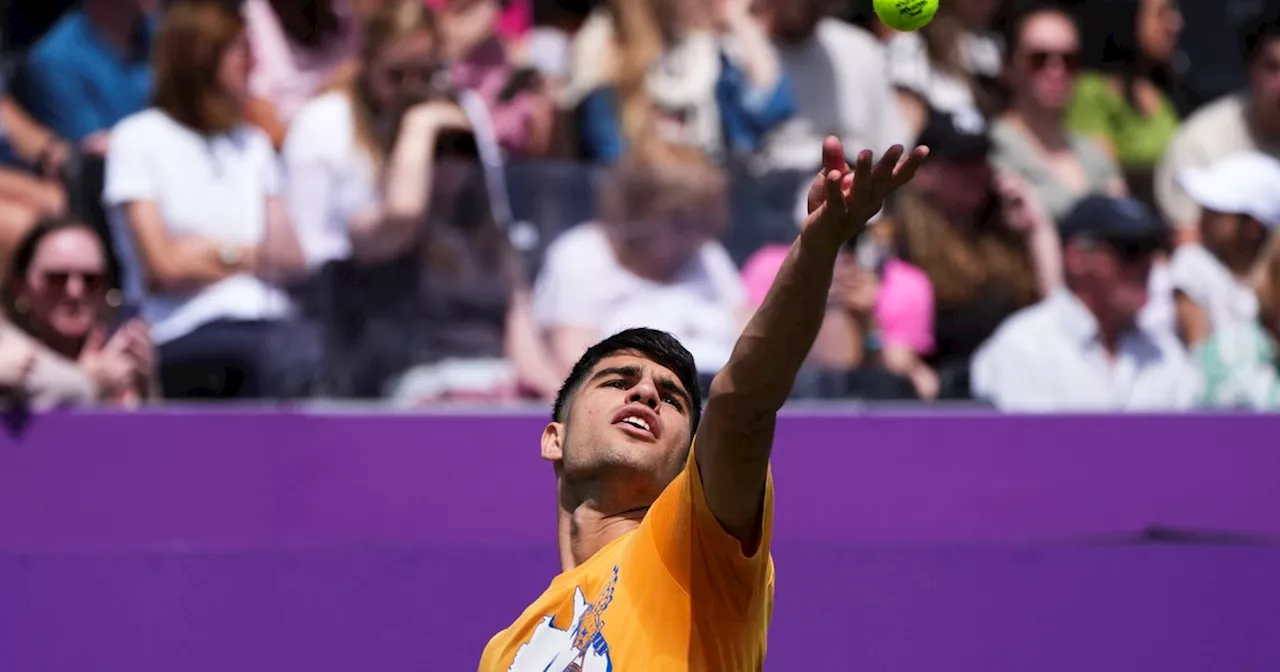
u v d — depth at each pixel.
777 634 15.66
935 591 15.83
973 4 21.12
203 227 17.02
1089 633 15.92
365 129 17.27
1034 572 15.96
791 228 17.67
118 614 15.35
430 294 17.12
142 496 16.41
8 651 15.20
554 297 17.27
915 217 18.08
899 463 17.09
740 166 17.77
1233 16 22.12
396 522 16.64
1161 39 21.97
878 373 17.59
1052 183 19.25
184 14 17.41
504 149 20.83
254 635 15.43
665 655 9.62
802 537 16.89
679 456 11.02
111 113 19.78
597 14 21.08
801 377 17.53
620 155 19.38
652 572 9.76
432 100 17.45
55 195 17.33
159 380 16.80
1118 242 18.06
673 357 11.27
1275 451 17.38
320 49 20.61
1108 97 21.28
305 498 16.59
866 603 15.76
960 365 17.88
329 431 16.69
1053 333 17.94
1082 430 17.31
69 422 16.41
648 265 17.42
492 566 15.67
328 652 15.47
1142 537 16.75
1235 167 18.91
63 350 16.56
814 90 20.03
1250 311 18.20
